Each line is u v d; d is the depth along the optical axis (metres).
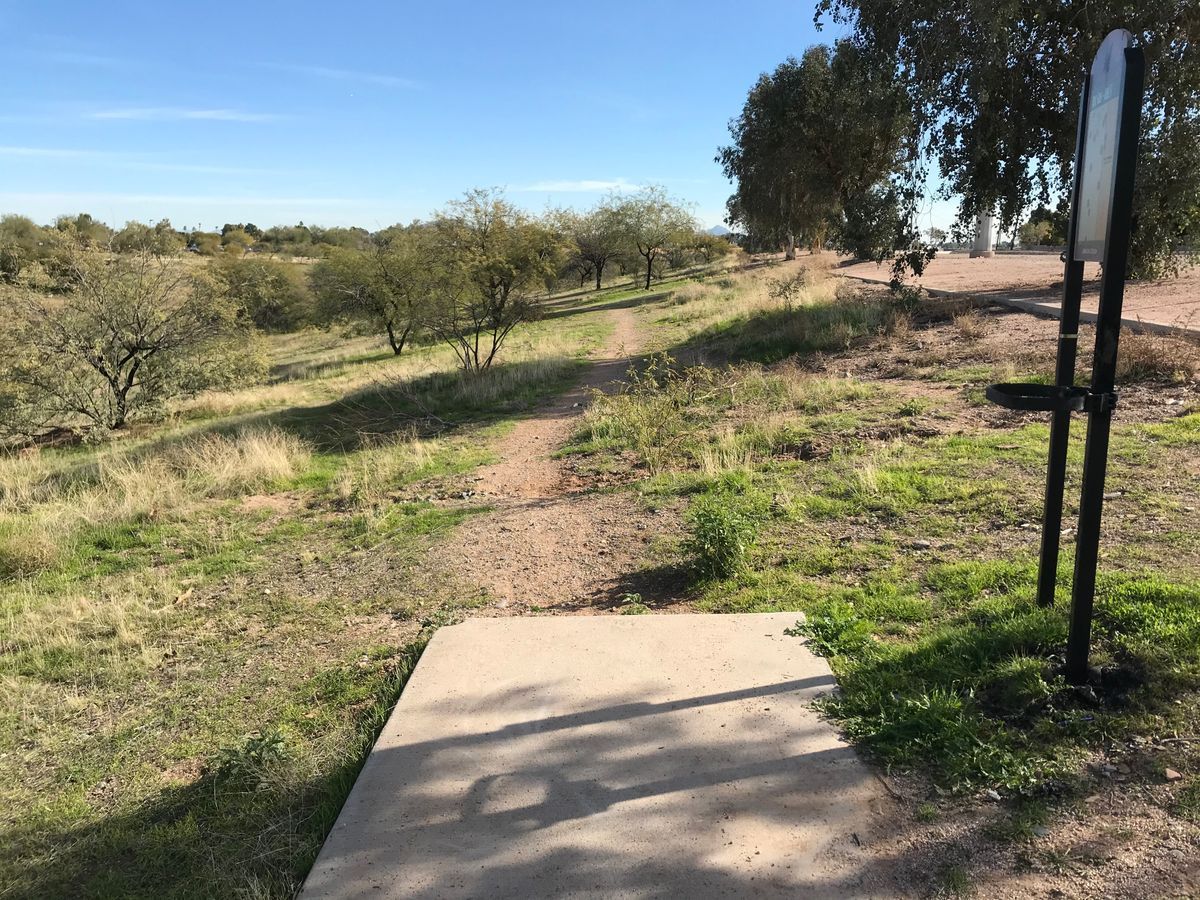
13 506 8.99
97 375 15.86
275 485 9.18
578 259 52.97
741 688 3.40
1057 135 13.46
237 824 3.06
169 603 5.87
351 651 4.64
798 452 7.56
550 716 3.31
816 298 18.67
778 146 26.08
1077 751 2.71
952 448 6.61
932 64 13.23
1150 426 6.31
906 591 4.18
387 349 29.17
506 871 2.44
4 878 2.97
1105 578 3.75
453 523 7.03
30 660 5.11
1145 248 13.12
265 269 41.59
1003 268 25.14
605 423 10.47
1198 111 11.83
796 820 2.56
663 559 5.40
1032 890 2.18
